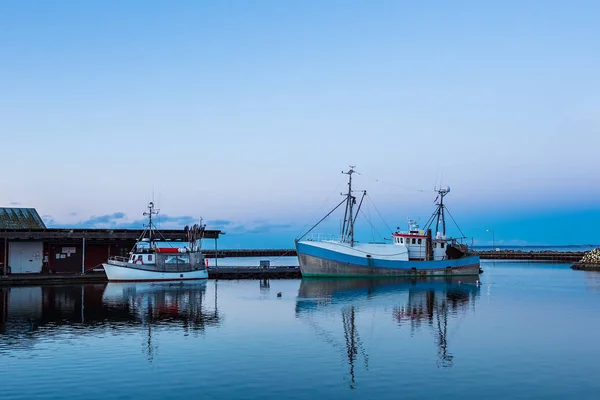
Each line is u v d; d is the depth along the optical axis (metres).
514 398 21.80
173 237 74.56
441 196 91.12
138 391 22.31
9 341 31.36
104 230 69.38
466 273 83.81
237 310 44.00
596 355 28.64
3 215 72.50
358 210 81.31
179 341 31.55
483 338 32.84
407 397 21.77
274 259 158.00
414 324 37.62
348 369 25.66
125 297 52.25
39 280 63.53
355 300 51.31
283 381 23.72
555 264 138.50
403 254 81.00
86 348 29.64
